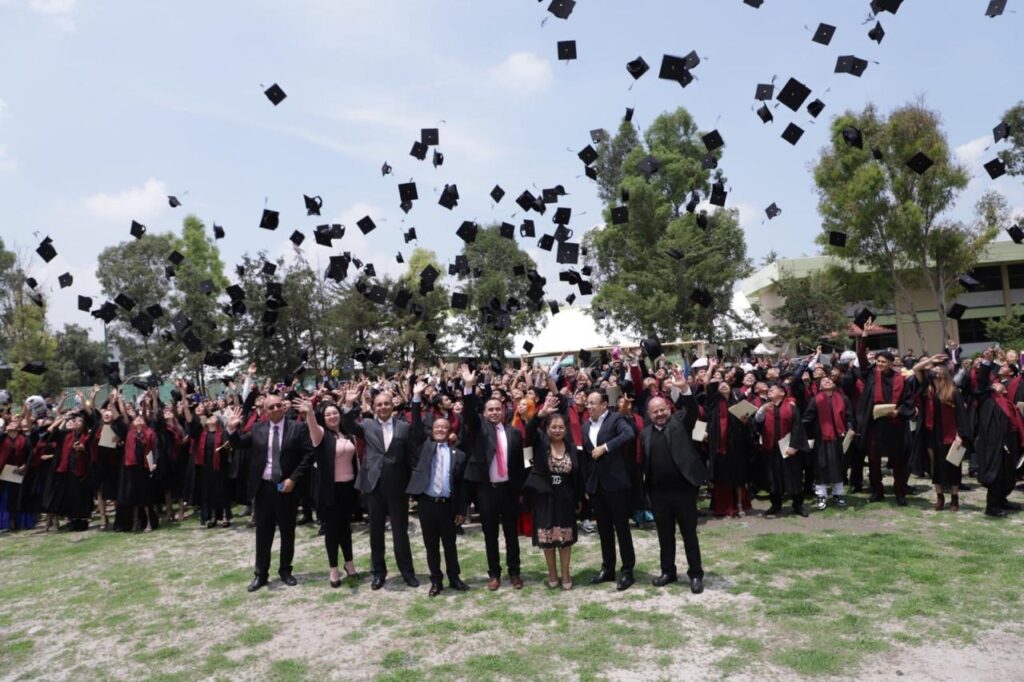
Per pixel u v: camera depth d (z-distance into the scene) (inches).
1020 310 1521.9
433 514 263.3
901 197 1155.9
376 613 245.4
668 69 367.2
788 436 356.8
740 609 227.5
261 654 214.2
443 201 499.2
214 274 1766.7
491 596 256.8
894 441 366.3
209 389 1079.0
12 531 462.9
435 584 261.6
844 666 182.1
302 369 510.3
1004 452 333.4
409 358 1133.7
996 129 373.1
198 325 1059.9
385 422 282.5
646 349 342.3
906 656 187.3
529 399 343.9
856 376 415.5
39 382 1407.5
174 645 227.9
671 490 253.6
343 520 290.4
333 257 542.9
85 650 229.6
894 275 1219.2
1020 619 209.5
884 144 1134.4
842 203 1162.0
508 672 189.5
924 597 229.5
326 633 229.0
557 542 255.9
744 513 374.6
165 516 481.1
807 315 1344.7
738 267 1331.2
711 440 364.5
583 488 274.1
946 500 375.9
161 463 438.3
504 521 264.4
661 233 1362.0
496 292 1280.8
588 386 451.2
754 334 1323.8
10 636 248.8
